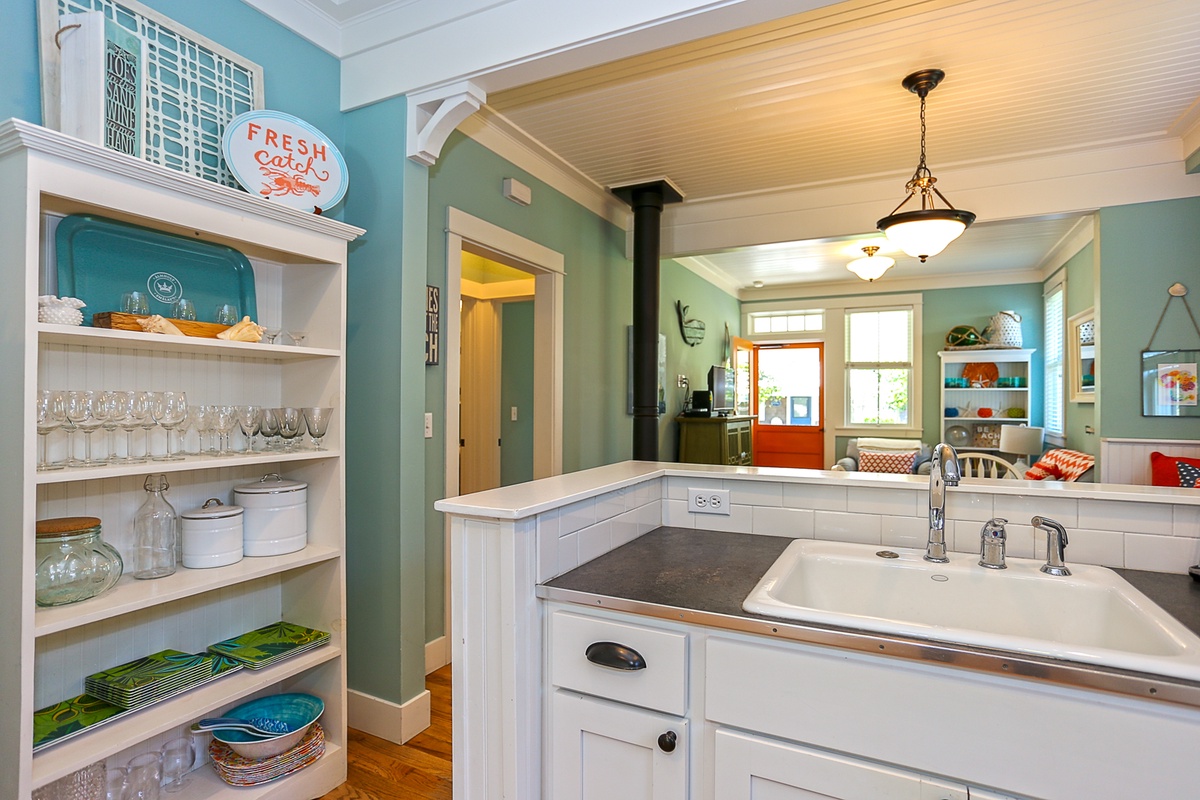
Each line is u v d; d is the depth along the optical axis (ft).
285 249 5.98
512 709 4.18
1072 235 16.97
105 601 4.83
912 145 10.96
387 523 7.43
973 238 17.42
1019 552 5.19
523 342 14.92
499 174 10.36
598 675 4.19
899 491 5.51
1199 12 7.22
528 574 4.31
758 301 25.38
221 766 5.89
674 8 5.97
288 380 6.86
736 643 3.77
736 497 6.16
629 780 4.08
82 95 4.93
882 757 3.43
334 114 7.72
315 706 6.49
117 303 5.41
